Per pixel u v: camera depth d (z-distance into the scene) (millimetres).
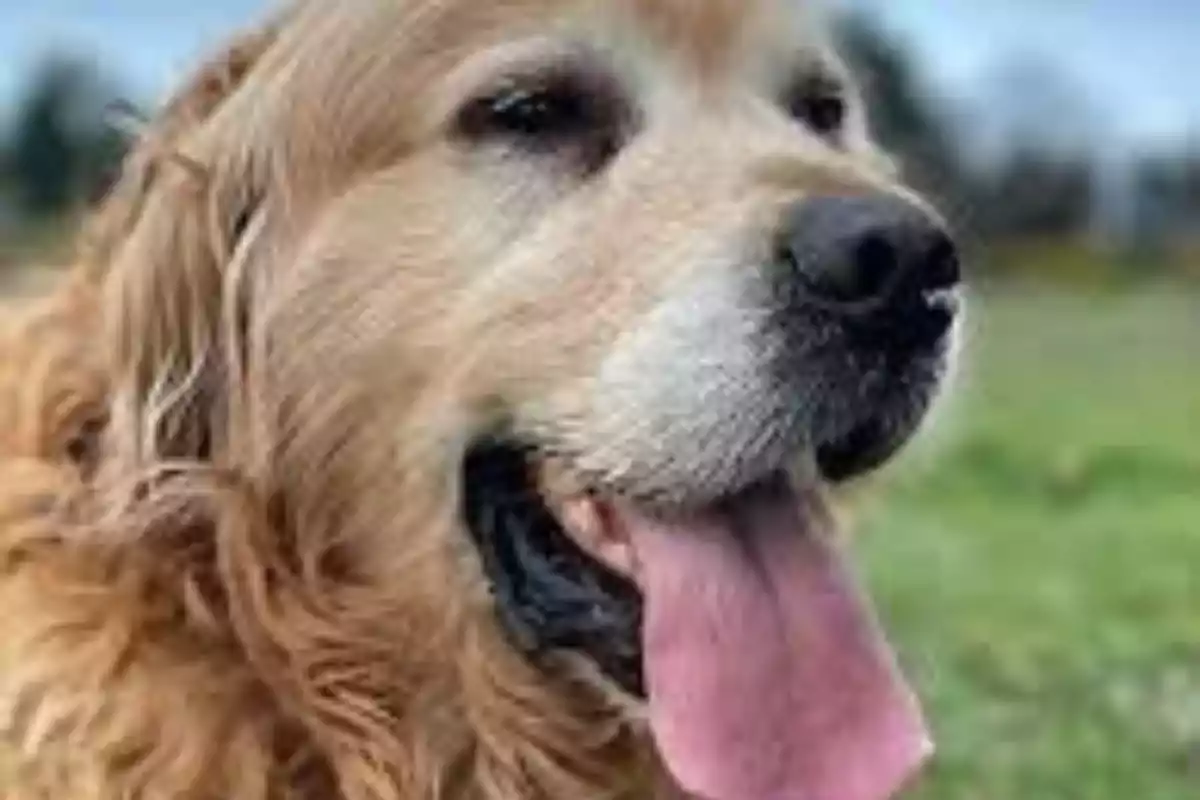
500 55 802
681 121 820
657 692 773
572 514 793
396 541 795
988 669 1556
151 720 774
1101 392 4281
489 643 802
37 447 806
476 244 795
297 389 798
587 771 809
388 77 799
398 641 796
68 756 770
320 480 798
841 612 787
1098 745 1336
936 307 779
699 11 826
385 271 795
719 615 780
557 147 805
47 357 816
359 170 800
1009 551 2199
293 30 817
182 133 827
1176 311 7594
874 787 767
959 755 1305
